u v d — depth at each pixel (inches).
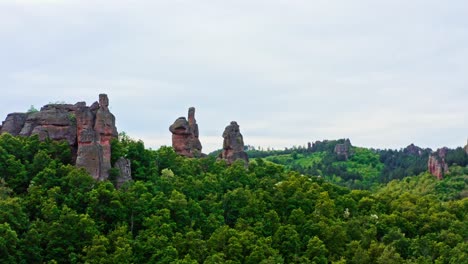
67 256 4611.2
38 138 5851.4
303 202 6373.0
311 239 5570.9
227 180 6658.5
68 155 5767.7
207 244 5108.3
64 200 5083.7
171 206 5408.5
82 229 4726.9
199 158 7244.1
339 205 6870.1
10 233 4357.8
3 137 5703.7
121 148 5989.2
